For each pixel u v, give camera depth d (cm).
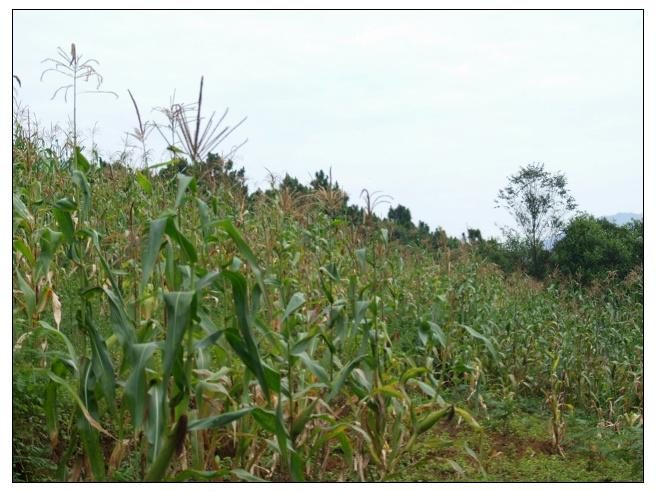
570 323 1052
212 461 513
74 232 504
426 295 1029
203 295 670
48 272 606
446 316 914
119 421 485
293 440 501
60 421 557
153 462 434
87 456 490
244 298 445
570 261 1925
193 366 527
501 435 747
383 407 557
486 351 923
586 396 928
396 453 567
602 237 1905
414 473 586
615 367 938
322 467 557
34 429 550
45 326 487
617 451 709
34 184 760
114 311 464
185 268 506
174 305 432
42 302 582
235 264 514
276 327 638
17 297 616
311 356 579
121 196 888
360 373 566
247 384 507
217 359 548
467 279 1075
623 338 1042
